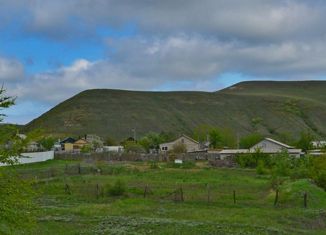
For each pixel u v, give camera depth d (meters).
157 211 36.97
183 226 30.28
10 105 14.99
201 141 152.62
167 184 55.59
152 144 151.38
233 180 61.88
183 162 94.06
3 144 15.21
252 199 44.78
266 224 32.41
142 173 70.50
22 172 60.97
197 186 54.25
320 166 51.91
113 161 97.94
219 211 37.56
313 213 36.97
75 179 57.81
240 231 29.27
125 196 45.28
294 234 29.88
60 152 108.19
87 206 38.53
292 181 52.03
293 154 100.81
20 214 15.23
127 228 29.36
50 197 43.78
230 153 108.94
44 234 26.67
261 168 72.50
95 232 27.98
